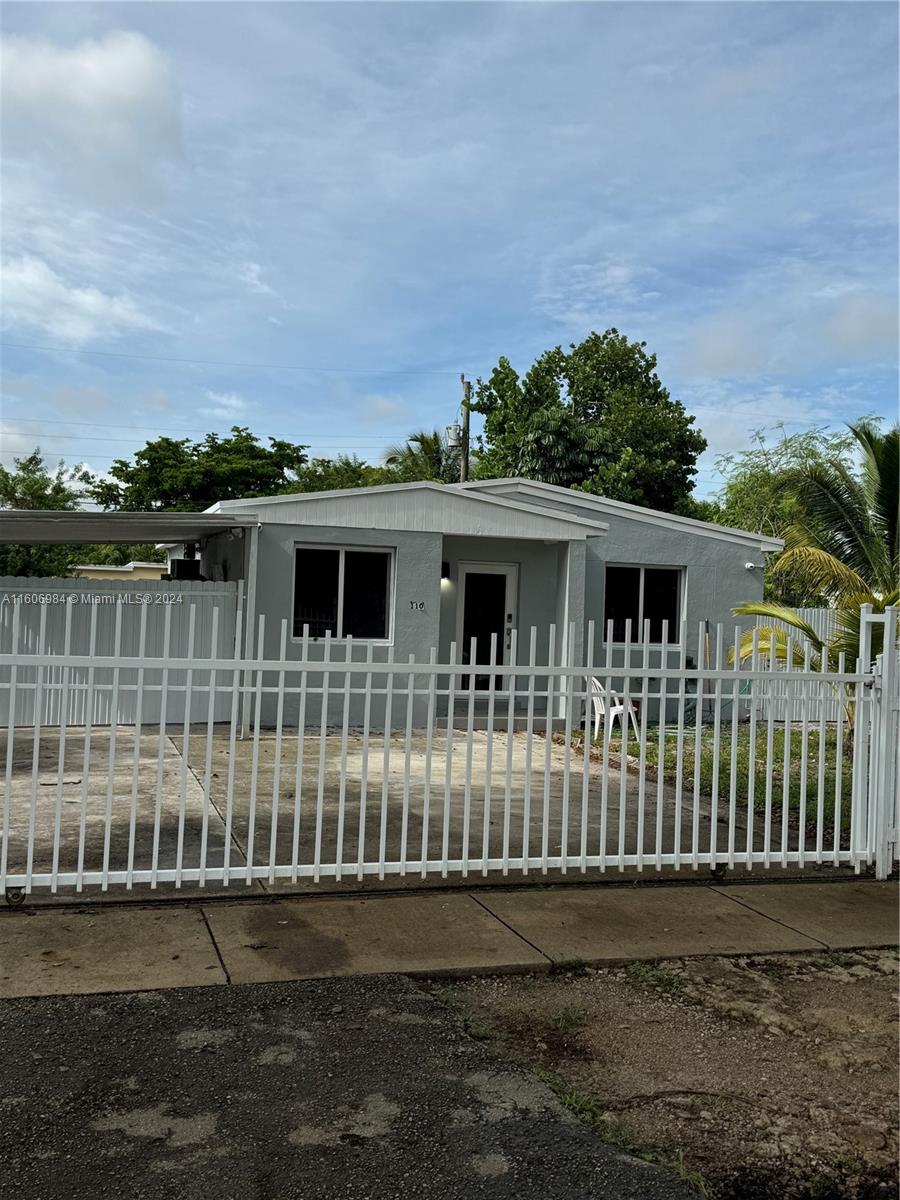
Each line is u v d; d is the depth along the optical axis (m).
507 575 17.39
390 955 5.29
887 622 7.20
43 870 6.46
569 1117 3.78
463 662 17.16
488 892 6.43
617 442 33.56
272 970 5.04
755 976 5.26
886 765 7.13
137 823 7.93
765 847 7.04
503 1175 3.38
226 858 6.16
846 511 15.21
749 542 18.05
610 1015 4.74
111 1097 3.78
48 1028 4.32
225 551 16.80
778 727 14.14
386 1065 4.13
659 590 18.06
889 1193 3.42
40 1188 3.20
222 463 37.81
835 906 6.45
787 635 13.48
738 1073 4.21
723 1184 3.42
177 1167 3.34
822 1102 3.99
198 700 14.63
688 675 6.95
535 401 35.75
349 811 8.66
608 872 7.00
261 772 10.47
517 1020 4.65
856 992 5.10
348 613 15.33
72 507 30.09
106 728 13.87
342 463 42.44
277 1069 4.05
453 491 15.49
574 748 13.10
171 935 5.44
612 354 36.84
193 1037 4.30
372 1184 3.30
